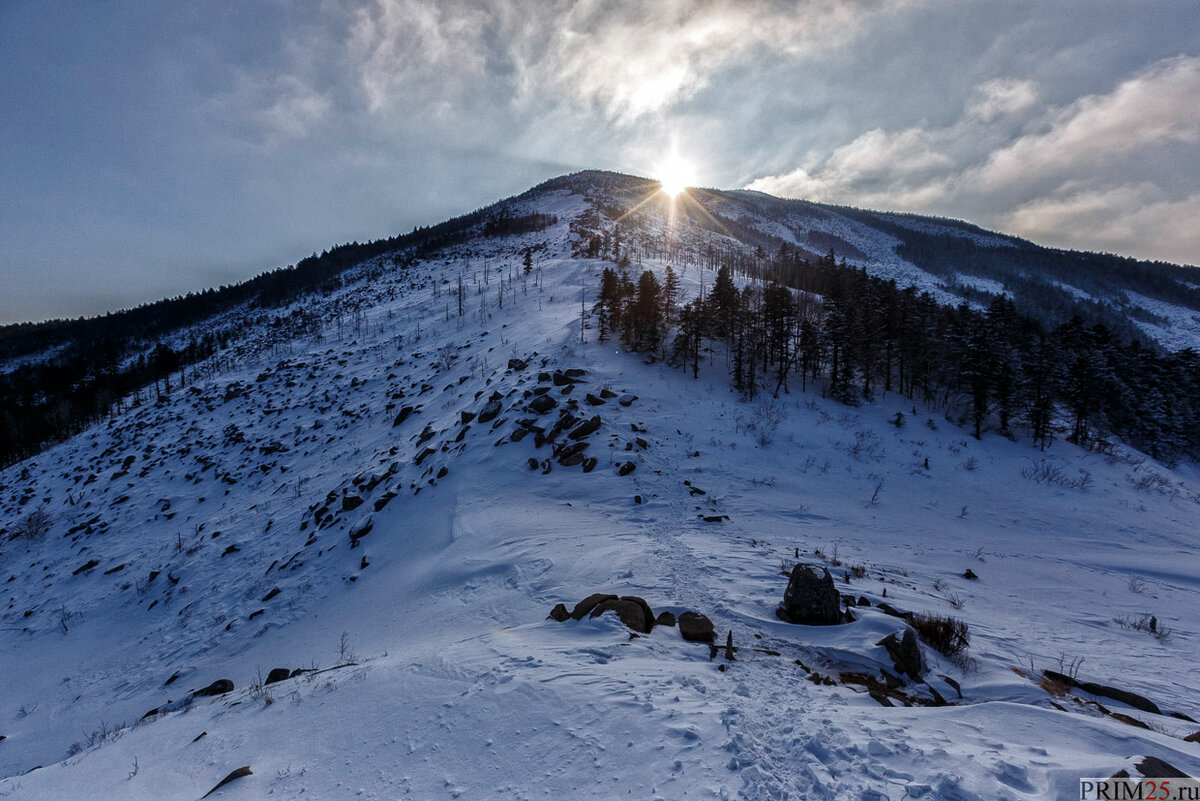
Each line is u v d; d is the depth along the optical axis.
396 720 7.00
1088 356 40.97
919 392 44.31
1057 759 4.95
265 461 36.53
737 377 38.38
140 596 23.30
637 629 9.05
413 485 24.22
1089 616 12.74
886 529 20.02
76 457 48.81
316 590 19.34
